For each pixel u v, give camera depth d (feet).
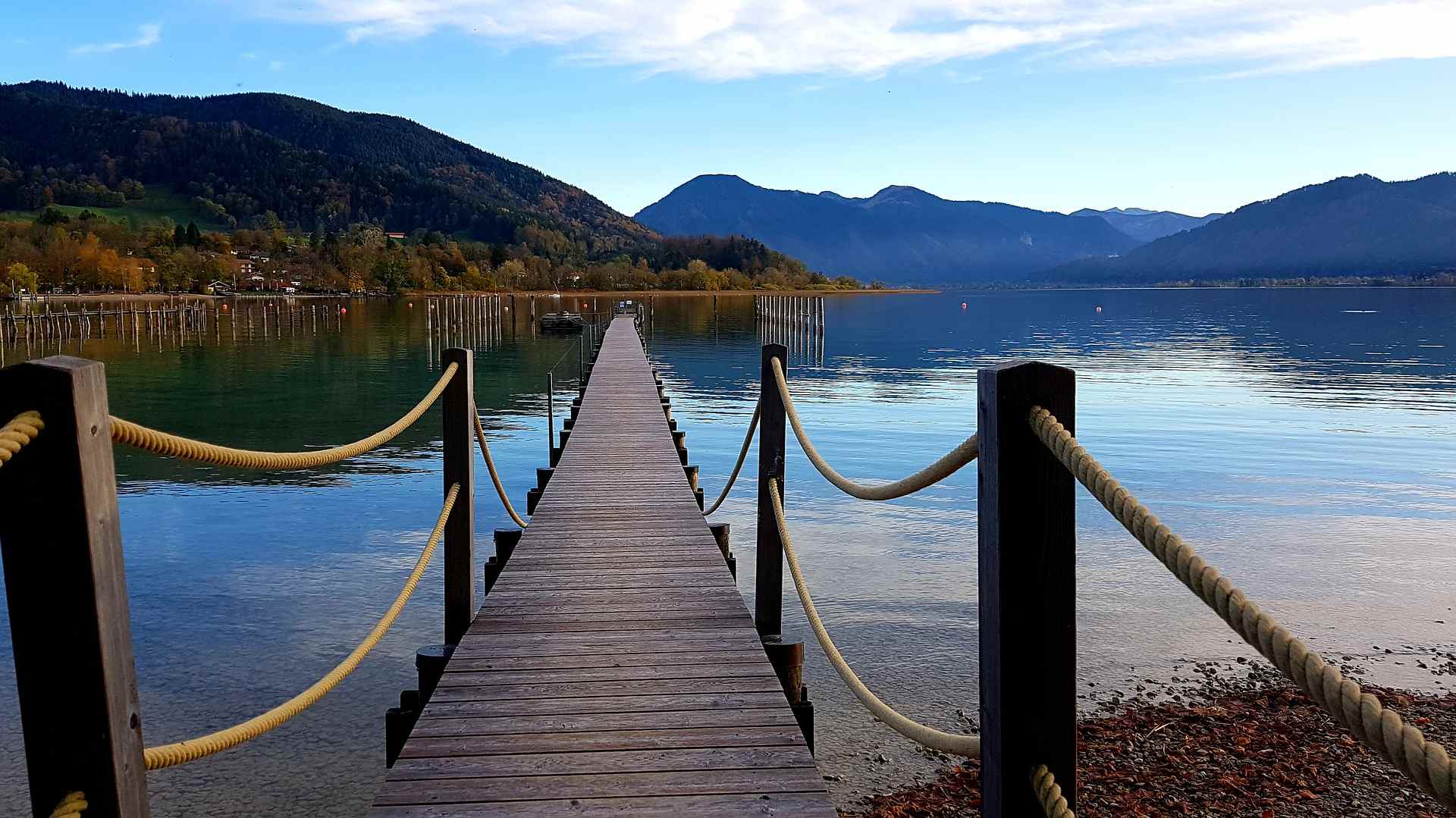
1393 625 26.03
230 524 36.63
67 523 5.39
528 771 10.94
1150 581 29.43
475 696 13.25
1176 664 23.11
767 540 19.07
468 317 241.76
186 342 154.40
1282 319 255.29
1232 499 41.75
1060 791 5.89
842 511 39.22
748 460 52.54
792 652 15.58
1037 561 6.13
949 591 28.53
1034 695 6.17
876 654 23.52
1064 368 6.07
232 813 16.24
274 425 65.72
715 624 16.58
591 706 12.92
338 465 49.73
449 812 9.97
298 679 21.95
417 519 37.52
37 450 5.34
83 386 5.42
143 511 38.70
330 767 17.85
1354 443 56.80
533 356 133.08
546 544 22.18
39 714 5.48
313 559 31.81
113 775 5.56
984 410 6.39
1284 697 21.09
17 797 16.55
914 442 57.93
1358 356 128.26
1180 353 136.05
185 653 23.44
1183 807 16.72
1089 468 5.41
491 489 45.42
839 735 19.34
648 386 57.36
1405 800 16.80
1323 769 17.92
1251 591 28.86
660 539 22.70
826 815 9.98
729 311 294.66
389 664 22.85
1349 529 36.35
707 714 12.66
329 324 212.43
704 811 10.03
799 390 87.56
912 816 16.29
